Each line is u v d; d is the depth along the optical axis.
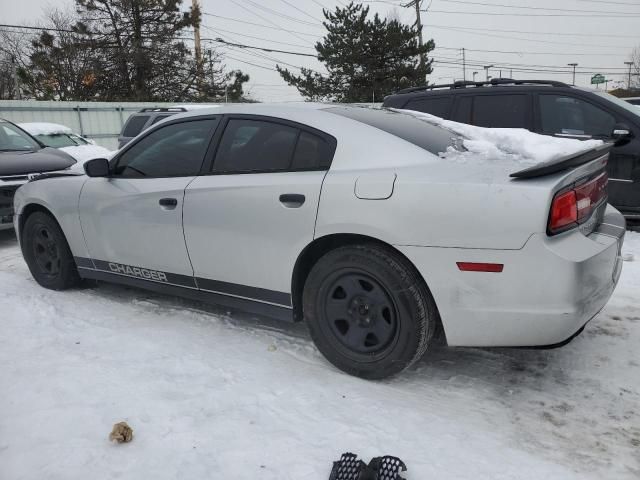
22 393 3.02
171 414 2.82
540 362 3.46
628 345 3.64
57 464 2.43
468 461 2.49
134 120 11.88
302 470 2.41
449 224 2.79
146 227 4.00
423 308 2.97
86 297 4.73
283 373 3.31
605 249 2.84
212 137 3.79
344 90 34.78
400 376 3.31
